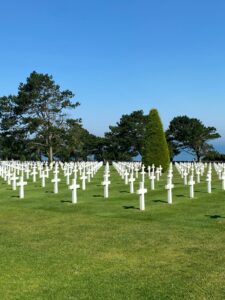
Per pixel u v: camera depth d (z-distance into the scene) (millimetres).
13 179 24906
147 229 13297
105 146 85875
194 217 15516
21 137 68188
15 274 8844
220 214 16141
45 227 13727
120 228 13484
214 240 11727
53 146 69125
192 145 84688
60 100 68625
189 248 10875
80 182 30266
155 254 10344
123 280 8438
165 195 22188
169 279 8477
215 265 9375
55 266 9391
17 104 68438
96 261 9766
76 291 7859
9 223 14453
